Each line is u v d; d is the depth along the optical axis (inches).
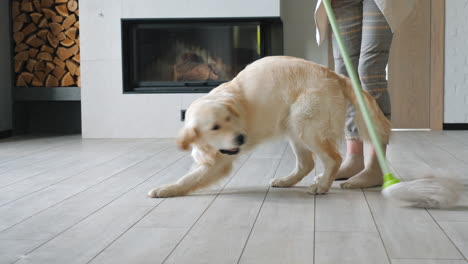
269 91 77.4
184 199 77.9
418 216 64.8
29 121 198.4
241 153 78.7
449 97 190.5
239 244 54.6
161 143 157.1
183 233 59.3
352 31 88.8
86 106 177.3
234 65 178.9
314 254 50.9
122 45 175.5
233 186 87.9
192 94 173.6
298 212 68.5
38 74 188.9
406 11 80.5
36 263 49.8
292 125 77.7
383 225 61.1
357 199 75.4
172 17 173.0
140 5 173.6
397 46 191.9
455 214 65.3
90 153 135.3
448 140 156.1
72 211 71.2
